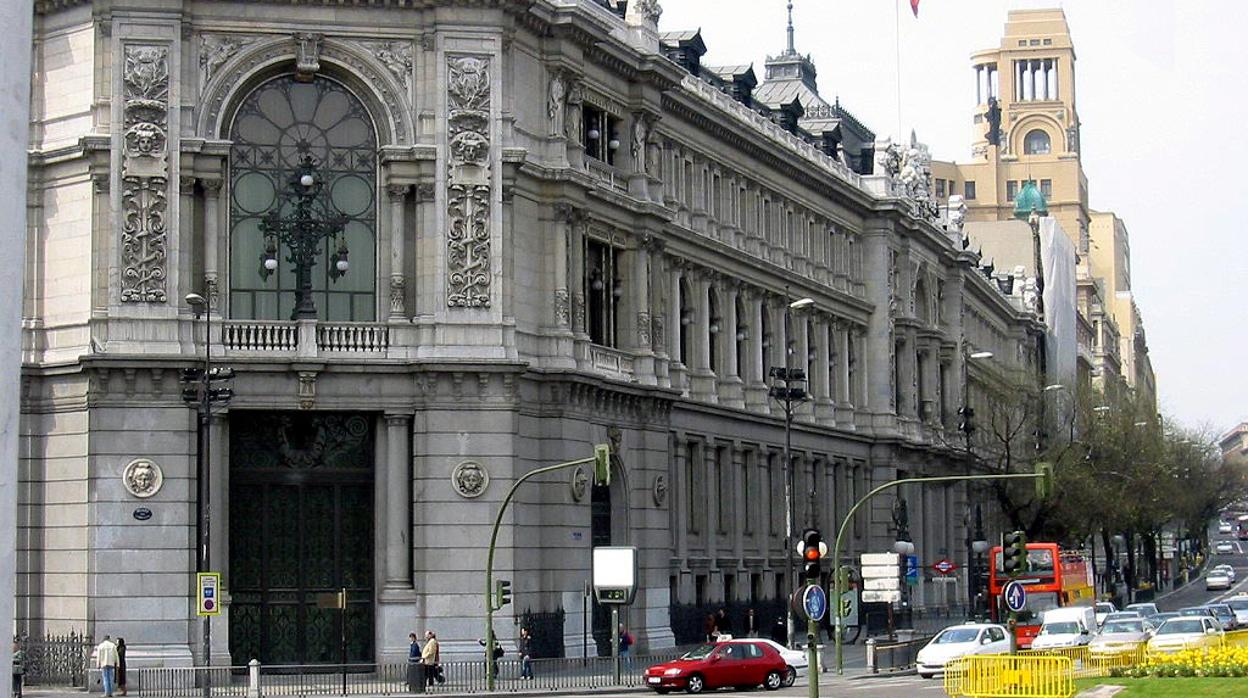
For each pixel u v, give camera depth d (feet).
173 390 221.46
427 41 232.32
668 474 276.82
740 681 209.56
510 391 229.86
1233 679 165.89
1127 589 545.85
